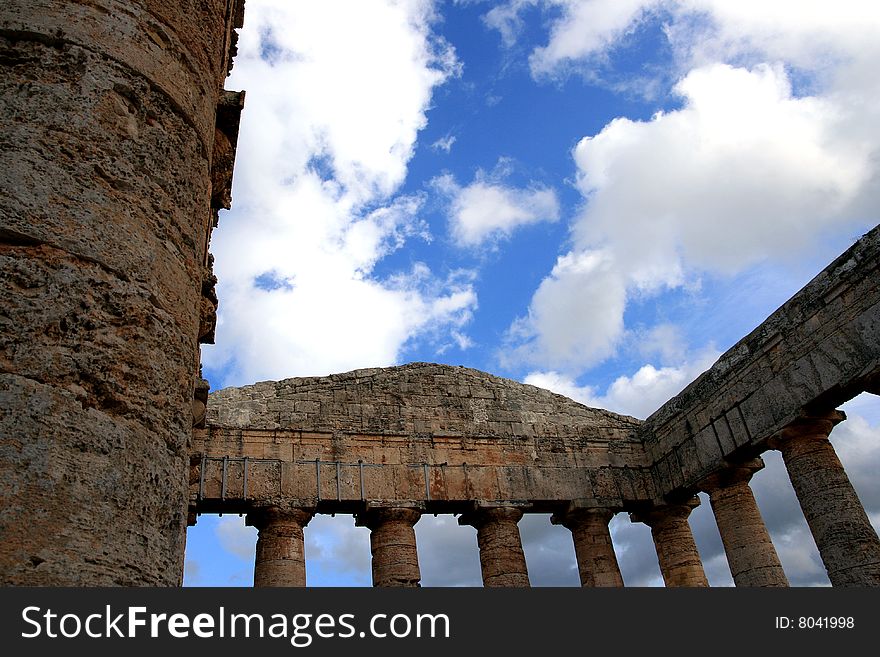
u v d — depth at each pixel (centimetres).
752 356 1952
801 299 1806
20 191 405
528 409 2395
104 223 429
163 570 384
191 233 509
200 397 905
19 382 355
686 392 2227
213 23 624
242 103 749
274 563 1875
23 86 446
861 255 1638
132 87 490
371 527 2086
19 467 335
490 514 2138
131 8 521
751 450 1998
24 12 470
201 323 839
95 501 354
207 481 1903
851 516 1681
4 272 381
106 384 388
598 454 2369
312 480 2009
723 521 2073
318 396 2167
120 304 417
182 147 520
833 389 1702
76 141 440
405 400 2261
